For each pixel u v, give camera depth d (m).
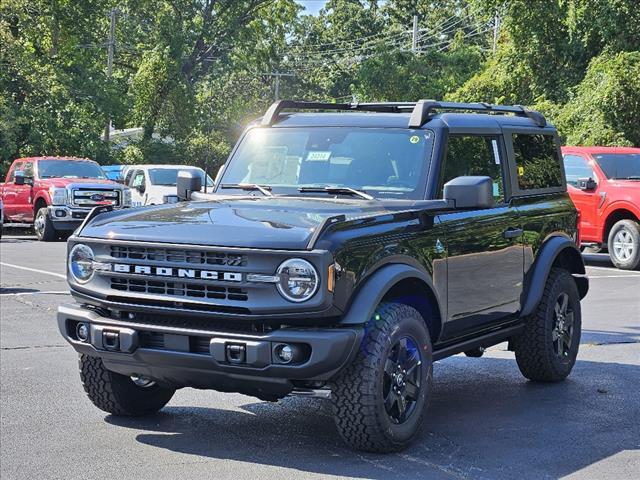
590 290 13.98
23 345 9.30
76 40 46.66
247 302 5.21
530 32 35.34
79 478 5.25
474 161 6.91
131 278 5.55
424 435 6.18
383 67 53.94
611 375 8.18
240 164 7.08
